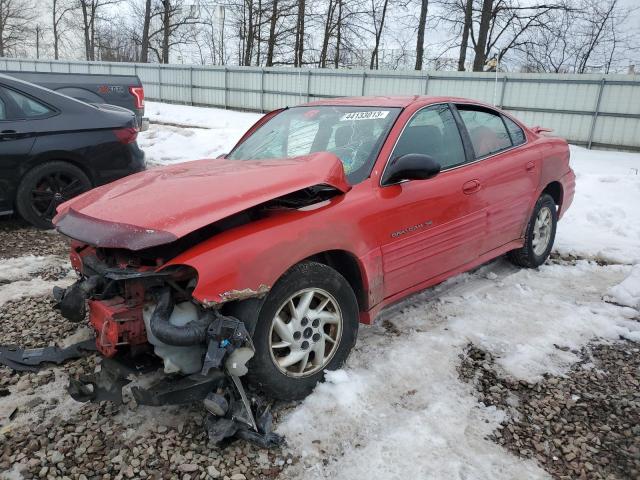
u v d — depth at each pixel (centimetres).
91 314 279
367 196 326
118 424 274
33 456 251
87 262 297
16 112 584
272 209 299
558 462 255
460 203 389
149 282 260
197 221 257
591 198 800
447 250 386
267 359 271
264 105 2383
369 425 276
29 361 319
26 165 586
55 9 5488
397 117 374
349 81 2053
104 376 268
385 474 243
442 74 1792
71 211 309
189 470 244
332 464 249
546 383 320
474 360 344
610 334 386
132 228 261
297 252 277
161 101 2886
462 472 245
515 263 516
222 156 437
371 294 329
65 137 608
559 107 1586
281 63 3428
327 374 304
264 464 249
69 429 270
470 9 2500
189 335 241
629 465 254
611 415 292
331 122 399
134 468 245
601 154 1388
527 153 478
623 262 549
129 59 5094
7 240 572
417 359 339
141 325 267
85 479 239
